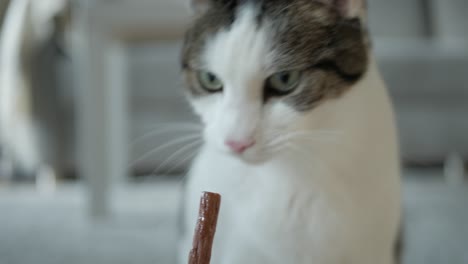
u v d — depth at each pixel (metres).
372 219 0.49
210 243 0.37
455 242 0.81
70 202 1.10
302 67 0.45
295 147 0.47
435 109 1.28
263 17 0.45
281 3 0.46
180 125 0.55
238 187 0.49
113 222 0.93
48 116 1.19
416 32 1.47
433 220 0.94
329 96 0.47
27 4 1.16
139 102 1.18
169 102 1.18
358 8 0.47
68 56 1.19
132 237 0.84
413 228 0.89
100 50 0.89
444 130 1.28
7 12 1.29
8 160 1.30
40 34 1.16
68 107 1.20
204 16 0.48
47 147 1.21
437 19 1.48
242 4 0.46
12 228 0.89
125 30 0.89
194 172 0.53
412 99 1.27
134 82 1.18
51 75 1.18
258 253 0.50
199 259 0.37
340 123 0.48
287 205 0.49
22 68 1.16
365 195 0.49
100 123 0.92
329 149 0.48
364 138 0.48
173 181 1.29
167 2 0.86
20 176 1.31
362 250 0.50
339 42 0.46
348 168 0.48
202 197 0.37
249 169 0.49
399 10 1.48
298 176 0.48
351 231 0.49
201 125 0.52
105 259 0.74
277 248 0.49
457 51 1.27
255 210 0.49
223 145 0.46
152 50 1.21
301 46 0.45
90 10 0.87
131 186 1.23
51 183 1.28
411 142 1.28
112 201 1.00
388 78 1.26
